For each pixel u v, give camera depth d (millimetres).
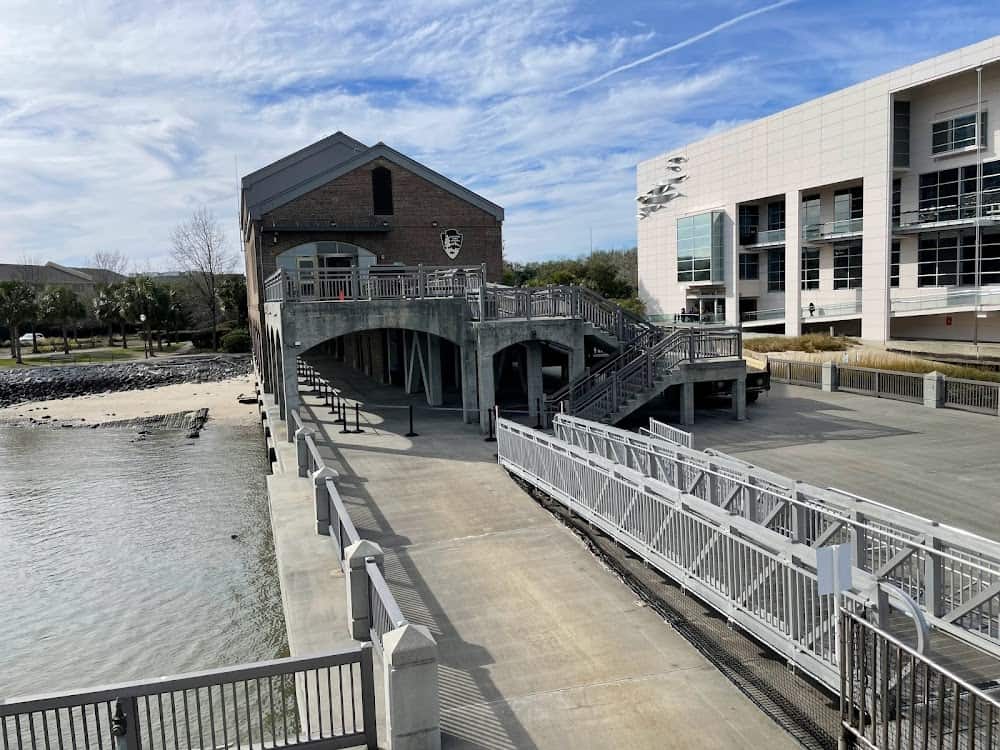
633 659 7352
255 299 36719
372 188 30109
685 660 7305
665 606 8609
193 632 12328
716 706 6445
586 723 6246
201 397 42156
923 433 18719
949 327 40406
